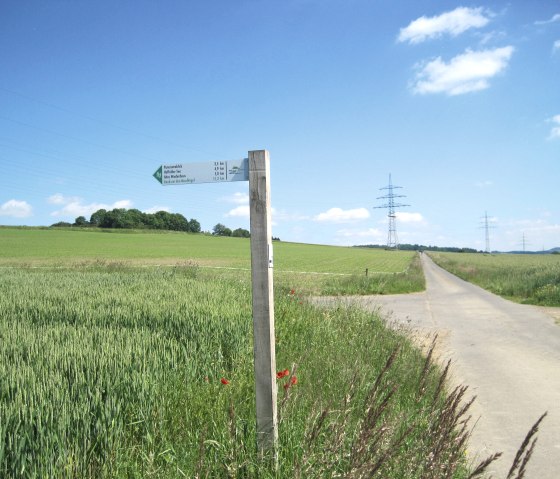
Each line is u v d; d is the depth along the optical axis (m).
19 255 54.81
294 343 7.63
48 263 42.81
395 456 3.30
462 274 47.41
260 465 3.55
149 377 4.62
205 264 50.28
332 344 7.61
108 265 30.42
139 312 8.38
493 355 9.89
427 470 3.07
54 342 6.18
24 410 3.55
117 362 4.89
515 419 6.06
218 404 4.47
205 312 8.16
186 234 126.88
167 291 11.94
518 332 13.02
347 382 5.29
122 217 132.12
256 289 3.98
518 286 25.73
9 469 3.16
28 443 3.34
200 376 5.12
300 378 5.56
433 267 74.69
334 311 11.14
